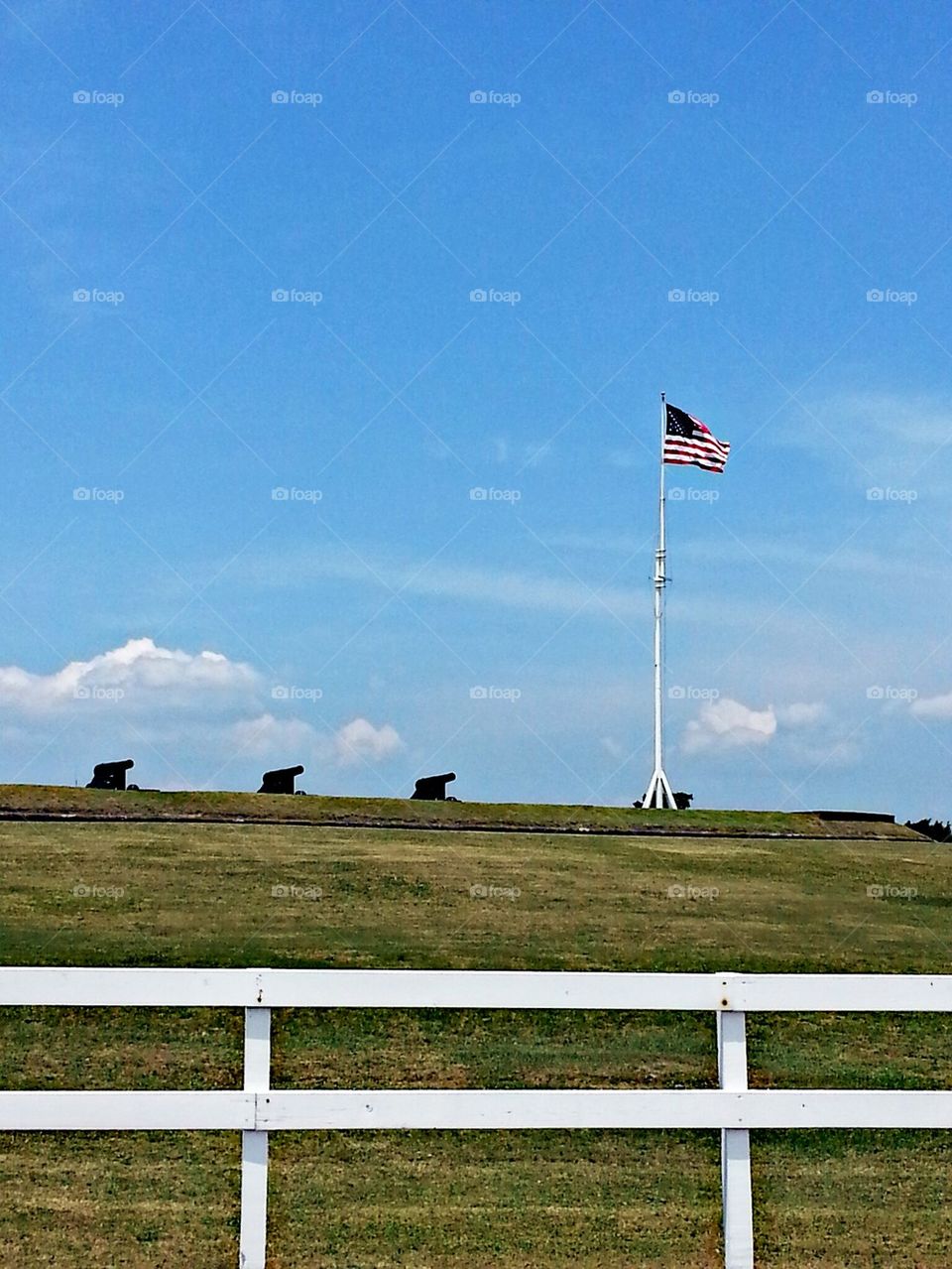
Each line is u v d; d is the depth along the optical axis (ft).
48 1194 32.55
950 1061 48.42
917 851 106.11
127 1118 24.93
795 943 70.69
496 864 89.92
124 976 25.26
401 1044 48.21
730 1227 25.39
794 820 120.16
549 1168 35.78
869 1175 35.96
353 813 109.81
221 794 111.24
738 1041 25.85
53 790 108.78
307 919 71.05
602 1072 46.01
